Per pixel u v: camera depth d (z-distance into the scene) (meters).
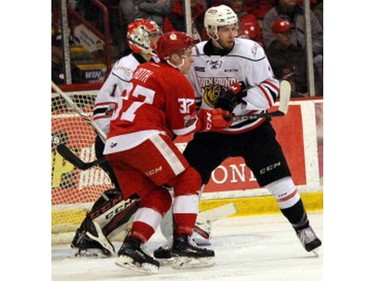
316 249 13.27
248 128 12.91
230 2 16.97
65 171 15.52
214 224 15.77
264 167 12.92
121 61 13.59
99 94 13.61
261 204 16.58
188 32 16.53
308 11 16.94
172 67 12.19
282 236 14.72
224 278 12.16
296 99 16.97
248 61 12.74
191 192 12.22
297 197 13.00
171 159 11.97
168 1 16.91
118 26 16.83
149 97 12.02
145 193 12.09
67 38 16.25
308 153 16.91
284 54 17.27
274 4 17.17
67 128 15.83
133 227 12.04
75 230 15.34
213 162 12.98
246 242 14.30
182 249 12.36
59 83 16.19
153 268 12.03
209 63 12.83
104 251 13.62
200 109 12.66
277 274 12.37
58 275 12.52
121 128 12.03
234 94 12.68
